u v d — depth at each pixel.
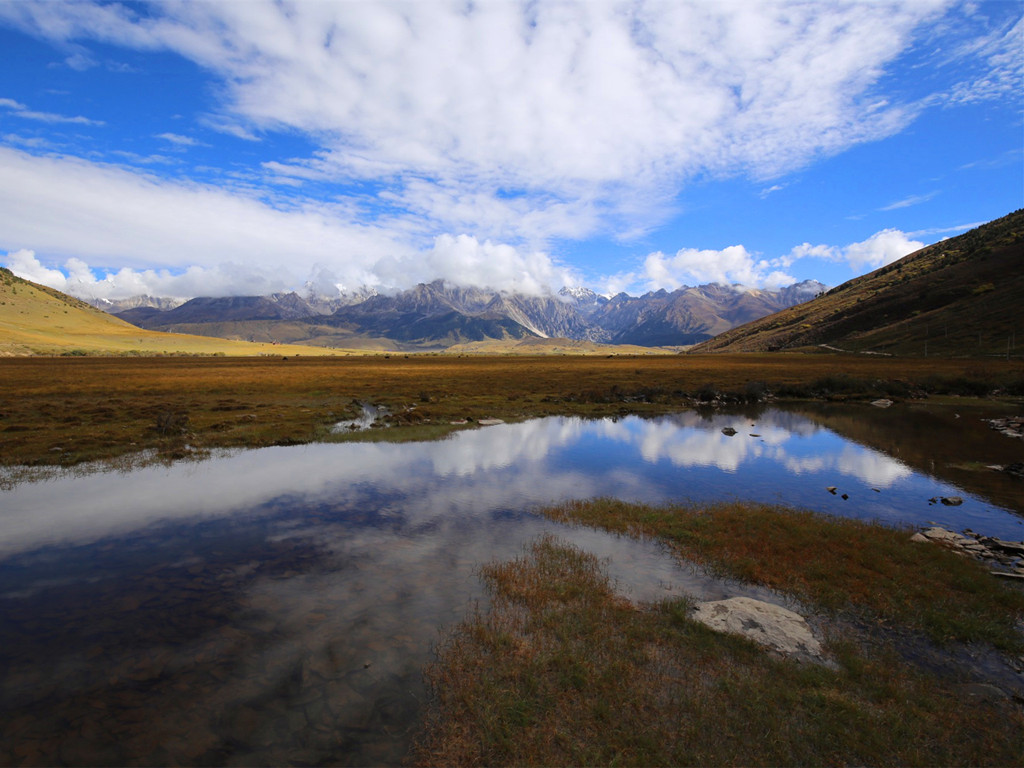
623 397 51.28
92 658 8.03
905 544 13.30
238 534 13.91
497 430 33.12
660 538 13.84
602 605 9.80
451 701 7.08
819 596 10.38
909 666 8.10
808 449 27.31
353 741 6.35
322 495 17.88
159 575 11.23
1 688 7.26
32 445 24.94
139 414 35.75
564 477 21.06
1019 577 11.31
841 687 7.46
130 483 19.20
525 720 6.67
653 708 6.92
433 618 9.33
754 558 12.33
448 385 62.56
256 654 8.16
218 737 6.39
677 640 8.55
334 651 8.25
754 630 8.79
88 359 134.25
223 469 21.62
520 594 10.23
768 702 7.04
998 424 34.50
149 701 7.04
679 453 26.20
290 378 70.94
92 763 5.92
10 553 12.49
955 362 95.12
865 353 138.62
